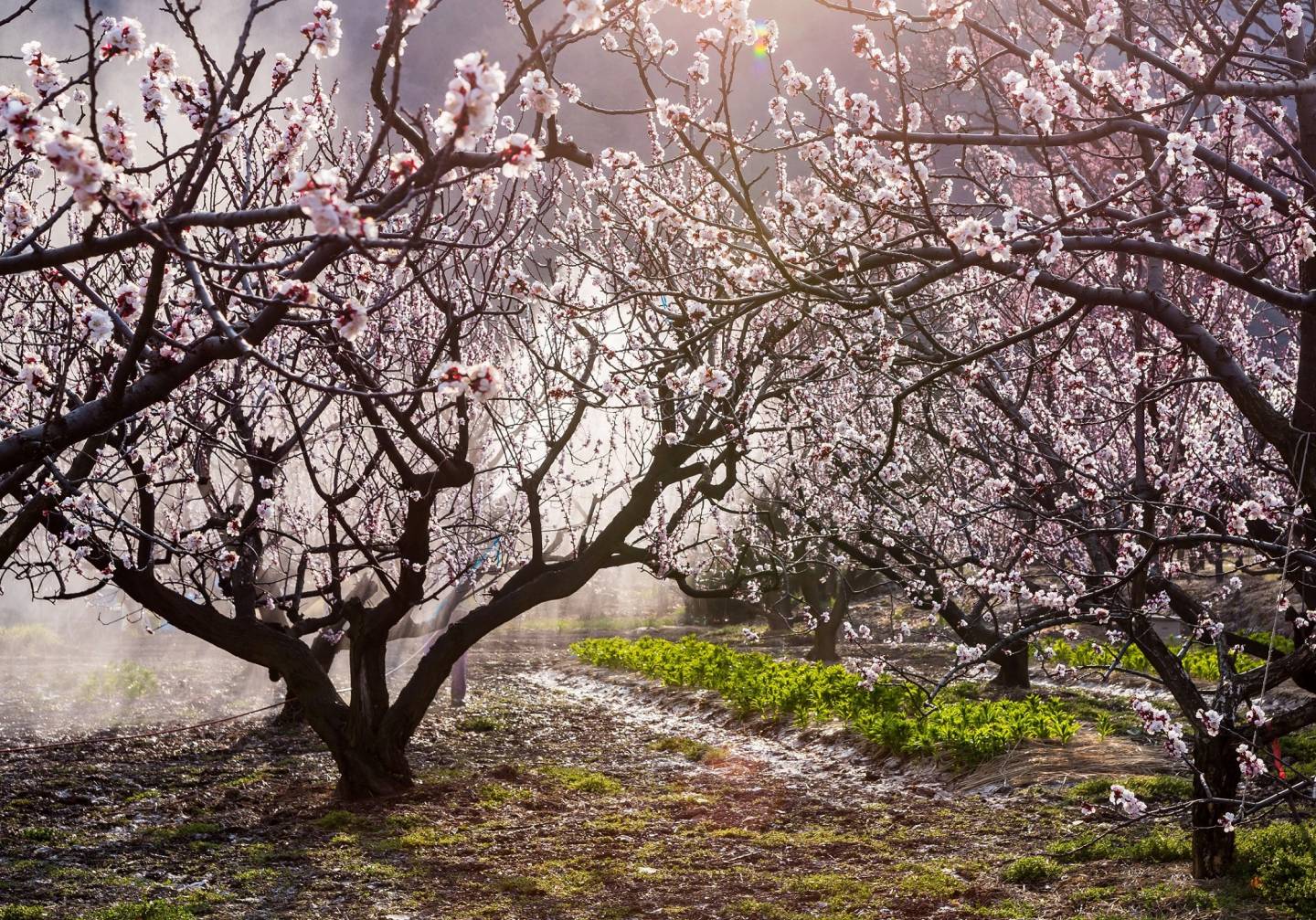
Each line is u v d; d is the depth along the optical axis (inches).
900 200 223.0
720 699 678.5
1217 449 394.0
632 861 352.8
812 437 449.4
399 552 429.7
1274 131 262.7
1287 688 559.2
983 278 339.0
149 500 383.2
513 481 505.0
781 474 576.4
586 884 326.3
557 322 336.2
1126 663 671.1
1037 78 213.0
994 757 458.9
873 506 495.8
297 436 360.5
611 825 398.6
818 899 308.5
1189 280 374.3
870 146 221.0
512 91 110.9
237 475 439.2
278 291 121.3
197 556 327.3
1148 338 368.2
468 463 414.0
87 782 463.2
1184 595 334.3
